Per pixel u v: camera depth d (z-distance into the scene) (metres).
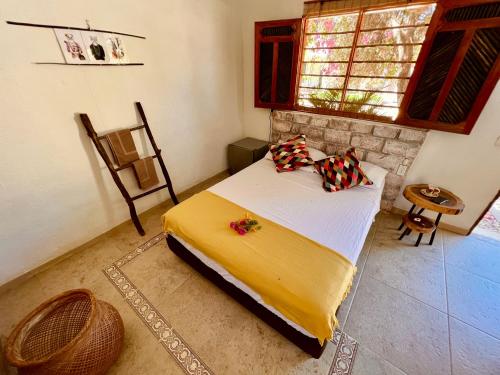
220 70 2.61
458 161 1.91
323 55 2.20
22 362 0.93
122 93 1.85
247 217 1.60
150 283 1.65
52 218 1.70
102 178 1.92
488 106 1.66
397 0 1.67
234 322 1.40
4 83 1.30
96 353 1.04
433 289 1.60
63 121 1.59
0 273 1.55
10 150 1.41
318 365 1.20
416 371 1.18
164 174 2.24
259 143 3.03
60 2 1.38
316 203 1.81
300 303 1.07
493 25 1.43
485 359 1.23
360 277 1.69
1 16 1.21
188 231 1.50
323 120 2.41
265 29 2.36
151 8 1.82
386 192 2.30
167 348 1.28
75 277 1.69
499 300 1.53
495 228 2.18
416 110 1.88
